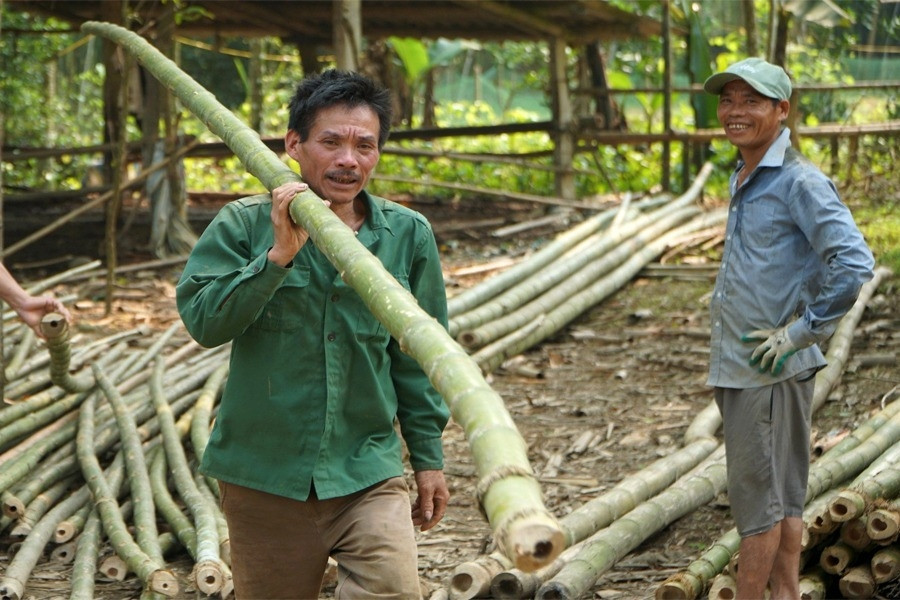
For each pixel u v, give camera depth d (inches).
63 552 170.9
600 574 154.3
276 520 103.1
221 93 746.2
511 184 544.4
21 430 204.1
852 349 251.3
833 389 230.4
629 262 333.4
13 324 273.9
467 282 343.0
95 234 427.2
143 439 208.4
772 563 127.6
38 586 160.4
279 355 101.7
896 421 185.2
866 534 139.6
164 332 291.0
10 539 176.7
